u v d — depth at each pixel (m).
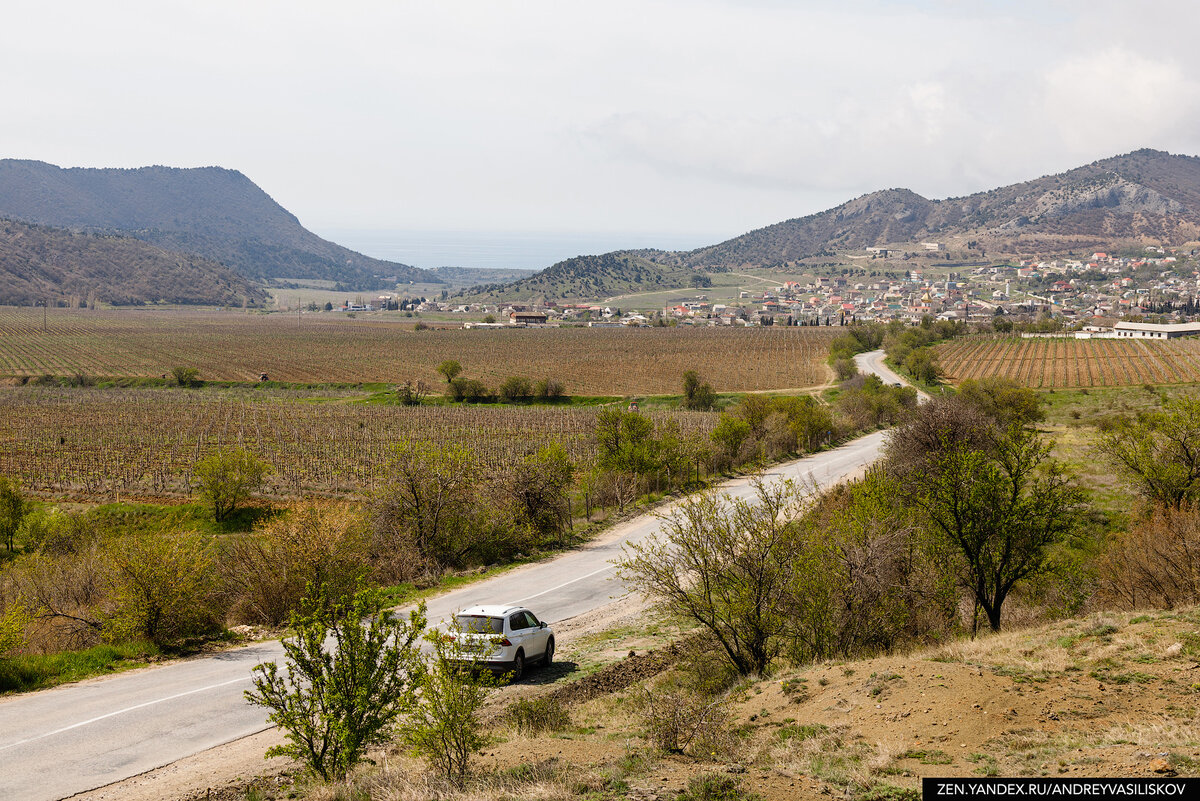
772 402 75.88
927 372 121.19
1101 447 33.59
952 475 21.89
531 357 182.25
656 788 9.77
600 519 42.06
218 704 16.02
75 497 54.78
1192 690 11.73
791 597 17.83
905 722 11.91
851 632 18.08
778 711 13.70
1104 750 9.85
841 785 9.59
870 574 18.42
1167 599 22.34
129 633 20.73
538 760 11.48
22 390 136.50
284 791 11.64
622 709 15.29
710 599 18.16
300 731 11.34
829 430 74.94
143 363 172.25
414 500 32.84
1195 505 27.69
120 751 13.38
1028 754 10.13
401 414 102.69
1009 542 21.22
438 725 10.93
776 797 9.31
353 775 11.30
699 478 53.41
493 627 18.64
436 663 11.80
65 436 82.94
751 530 18.11
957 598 22.11
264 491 55.44
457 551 33.25
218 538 38.56
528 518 36.34
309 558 24.78
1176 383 113.81
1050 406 100.00
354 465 66.19
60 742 13.79
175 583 21.28
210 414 102.62
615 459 48.94
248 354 191.50
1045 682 12.77
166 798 11.41
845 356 150.88
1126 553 24.58
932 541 22.17
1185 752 9.33
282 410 107.81
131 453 72.94
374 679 11.34
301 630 11.29
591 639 22.88
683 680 17.56
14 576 26.36
